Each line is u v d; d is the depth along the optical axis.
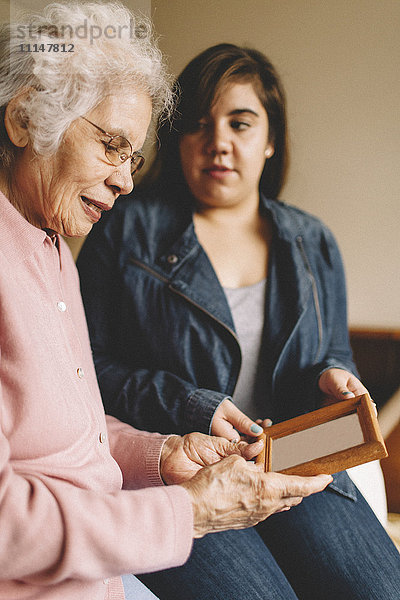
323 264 1.65
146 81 0.91
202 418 1.34
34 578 0.78
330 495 1.42
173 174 1.62
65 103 0.85
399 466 1.96
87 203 0.95
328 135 2.45
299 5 2.38
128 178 0.96
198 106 1.45
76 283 1.16
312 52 2.41
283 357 1.52
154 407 1.41
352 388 1.39
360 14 2.34
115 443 1.21
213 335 1.47
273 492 0.90
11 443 0.83
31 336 0.84
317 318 1.59
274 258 1.56
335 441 1.08
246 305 1.54
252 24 2.43
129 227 1.55
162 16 2.47
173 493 0.85
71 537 0.75
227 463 0.91
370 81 2.38
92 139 0.88
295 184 2.51
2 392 0.83
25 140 0.89
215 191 1.50
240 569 1.18
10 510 0.74
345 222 2.50
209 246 1.57
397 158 2.40
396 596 1.20
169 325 1.49
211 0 2.42
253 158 1.49
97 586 0.88
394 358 2.38
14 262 0.88
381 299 2.50
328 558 1.28
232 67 1.45
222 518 0.89
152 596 1.07
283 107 1.58
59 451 0.87
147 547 0.79
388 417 2.04
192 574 1.17
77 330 1.13
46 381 0.85
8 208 0.89
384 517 1.70
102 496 0.81
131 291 1.51
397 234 2.45
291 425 1.19
